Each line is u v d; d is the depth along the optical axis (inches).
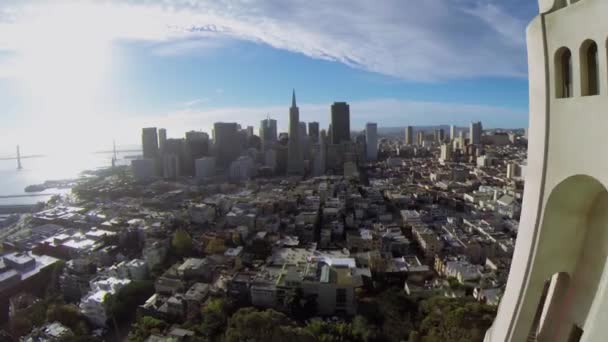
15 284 5447.8
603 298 765.9
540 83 962.1
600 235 951.0
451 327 3093.0
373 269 5359.3
